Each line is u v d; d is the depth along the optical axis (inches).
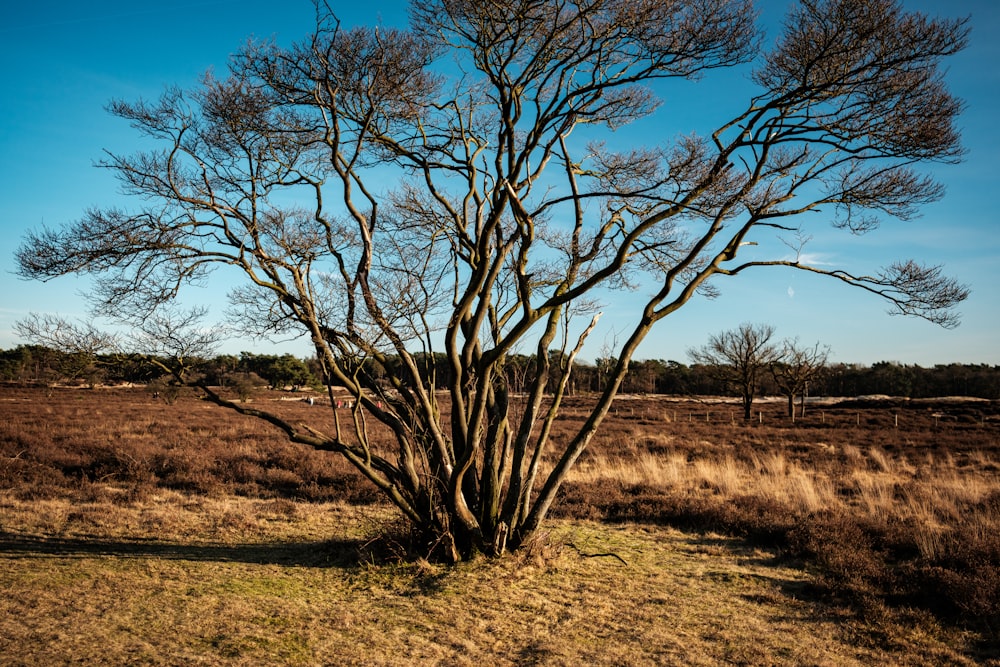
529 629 222.1
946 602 243.0
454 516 300.0
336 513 437.4
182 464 592.7
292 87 285.7
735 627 226.2
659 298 307.3
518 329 281.4
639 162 341.4
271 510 441.4
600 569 301.3
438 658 195.8
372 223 313.4
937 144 266.7
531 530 310.3
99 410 1369.3
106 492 492.1
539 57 298.4
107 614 229.0
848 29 257.6
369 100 283.9
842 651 204.8
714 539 372.8
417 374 308.2
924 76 262.7
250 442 831.1
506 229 358.3
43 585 263.0
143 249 271.7
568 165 323.6
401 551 307.1
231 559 317.1
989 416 1568.7
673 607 247.8
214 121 287.6
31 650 193.6
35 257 273.3
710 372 1659.7
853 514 405.4
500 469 325.1
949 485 502.3
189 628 216.8
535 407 320.5
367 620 228.8
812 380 1557.6
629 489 515.2
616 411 1788.9
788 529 356.5
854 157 279.7
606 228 327.3
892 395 2706.7
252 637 209.0
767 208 290.5
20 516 405.4
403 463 309.6
